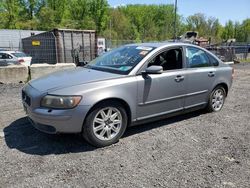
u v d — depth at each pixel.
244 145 4.50
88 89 4.09
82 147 4.27
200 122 5.57
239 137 4.84
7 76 9.48
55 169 3.62
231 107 6.82
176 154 4.12
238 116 6.05
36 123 4.19
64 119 3.94
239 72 14.73
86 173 3.54
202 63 5.75
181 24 91.69
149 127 5.21
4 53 17.28
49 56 19.22
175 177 3.48
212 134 4.95
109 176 3.48
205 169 3.70
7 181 3.32
